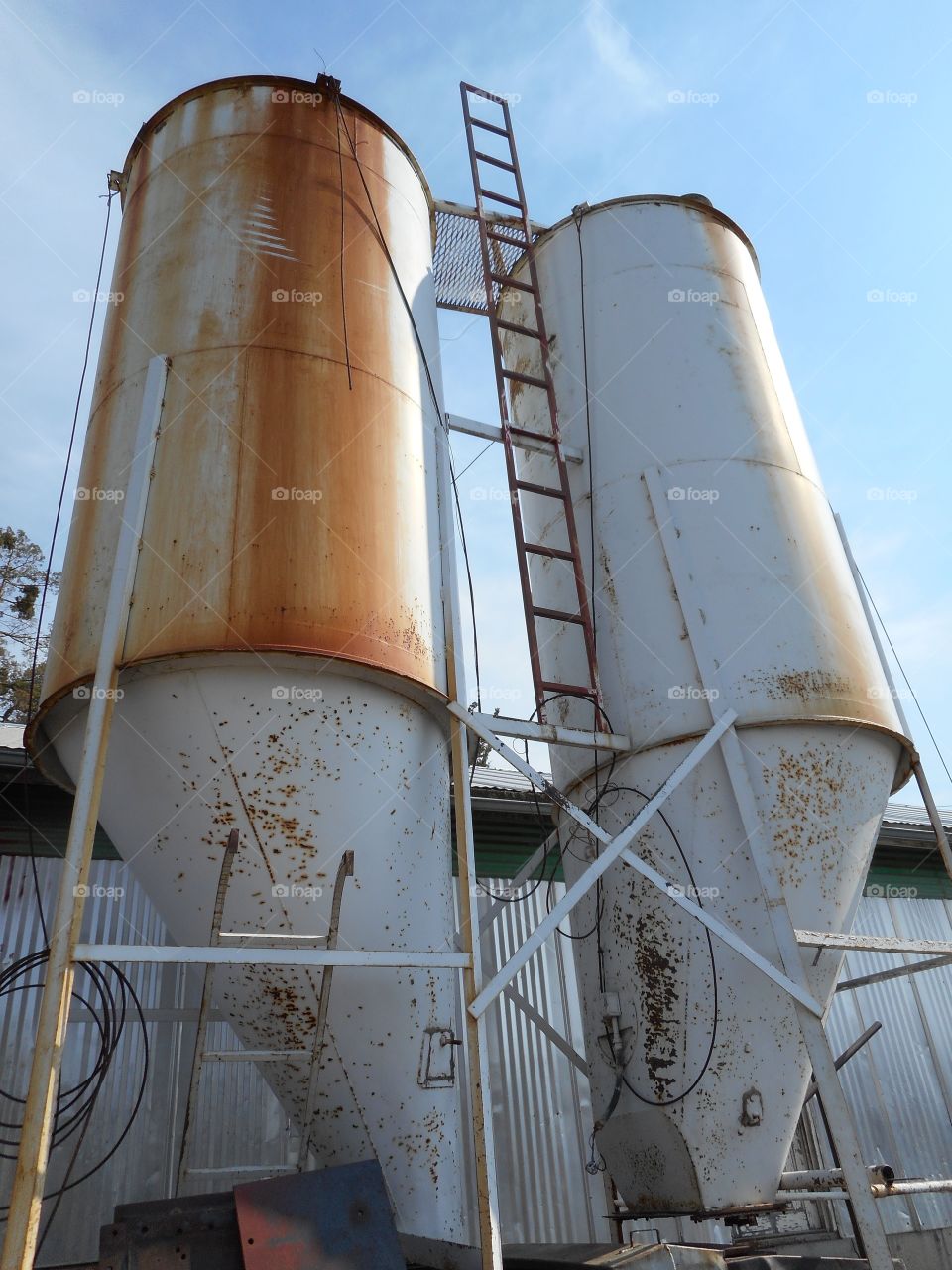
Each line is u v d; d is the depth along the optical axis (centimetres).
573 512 717
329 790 468
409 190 676
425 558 545
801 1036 561
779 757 595
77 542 521
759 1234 731
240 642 450
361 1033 475
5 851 705
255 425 511
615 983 604
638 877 604
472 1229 716
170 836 465
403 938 492
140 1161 655
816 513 689
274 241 575
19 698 1753
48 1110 351
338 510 503
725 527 656
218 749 456
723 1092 552
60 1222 620
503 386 716
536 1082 791
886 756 634
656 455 691
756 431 698
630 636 652
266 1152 692
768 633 622
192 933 471
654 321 740
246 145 611
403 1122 482
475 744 594
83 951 380
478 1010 431
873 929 1032
